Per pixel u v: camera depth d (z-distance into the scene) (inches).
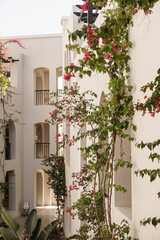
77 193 406.6
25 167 712.4
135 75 165.3
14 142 657.0
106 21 131.3
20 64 705.0
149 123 145.9
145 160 151.6
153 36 139.7
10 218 297.0
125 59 162.6
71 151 478.3
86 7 141.5
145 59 150.3
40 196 798.5
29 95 722.8
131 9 134.0
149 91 145.3
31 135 715.4
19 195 685.3
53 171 603.5
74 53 456.1
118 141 215.8
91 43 136.3
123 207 210.7
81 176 301.9
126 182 216.2
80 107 272.8
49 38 725.3
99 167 180.4
